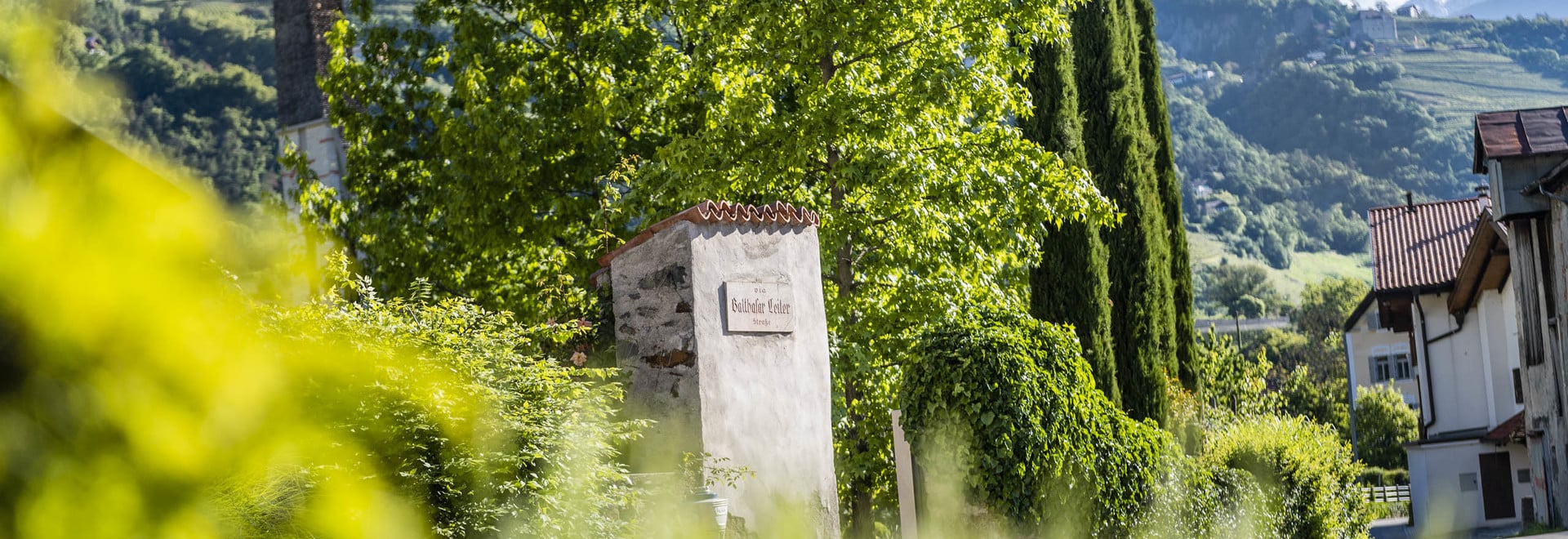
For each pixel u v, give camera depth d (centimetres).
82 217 81
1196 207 17688
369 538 109
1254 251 16525
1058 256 1652
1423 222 3519
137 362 84
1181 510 1045
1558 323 2102
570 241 1736
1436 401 3269
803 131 1441
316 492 104
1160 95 2077
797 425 957
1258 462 1449
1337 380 6981
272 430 93
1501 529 2678
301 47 2234
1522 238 2223
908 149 1484
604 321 1032
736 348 923
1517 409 2995
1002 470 916
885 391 1402
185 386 86
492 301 1744
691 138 1477
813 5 1434
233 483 91
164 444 84
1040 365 977
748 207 960
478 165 1711
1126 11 1934
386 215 1830
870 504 1334
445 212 1800
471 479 457
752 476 898
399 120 1917
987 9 1514
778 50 1497
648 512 704
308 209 1880
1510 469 3027
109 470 83
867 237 1537
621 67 1767
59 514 81
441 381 197
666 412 909
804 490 946
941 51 1505
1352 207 19438
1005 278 1719
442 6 1881
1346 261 17338
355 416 112
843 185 1477
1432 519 381
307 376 104
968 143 1577
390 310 675
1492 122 2253
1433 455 3120
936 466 942
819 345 1005
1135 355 1756
